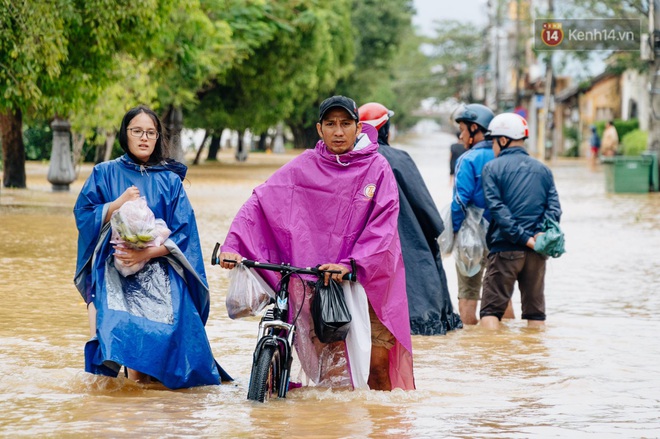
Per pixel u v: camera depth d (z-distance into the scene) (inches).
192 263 317.7
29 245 704.4
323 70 2389.3
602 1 2009.1
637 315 486.0
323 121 304.5
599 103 2999.5
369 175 303.0
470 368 356.8
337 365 309.4
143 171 322.3
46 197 1138.7
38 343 378.9
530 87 3184.1
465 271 469.7
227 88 2191.2
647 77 2267.5
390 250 296.0
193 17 1244.5
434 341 414.9
